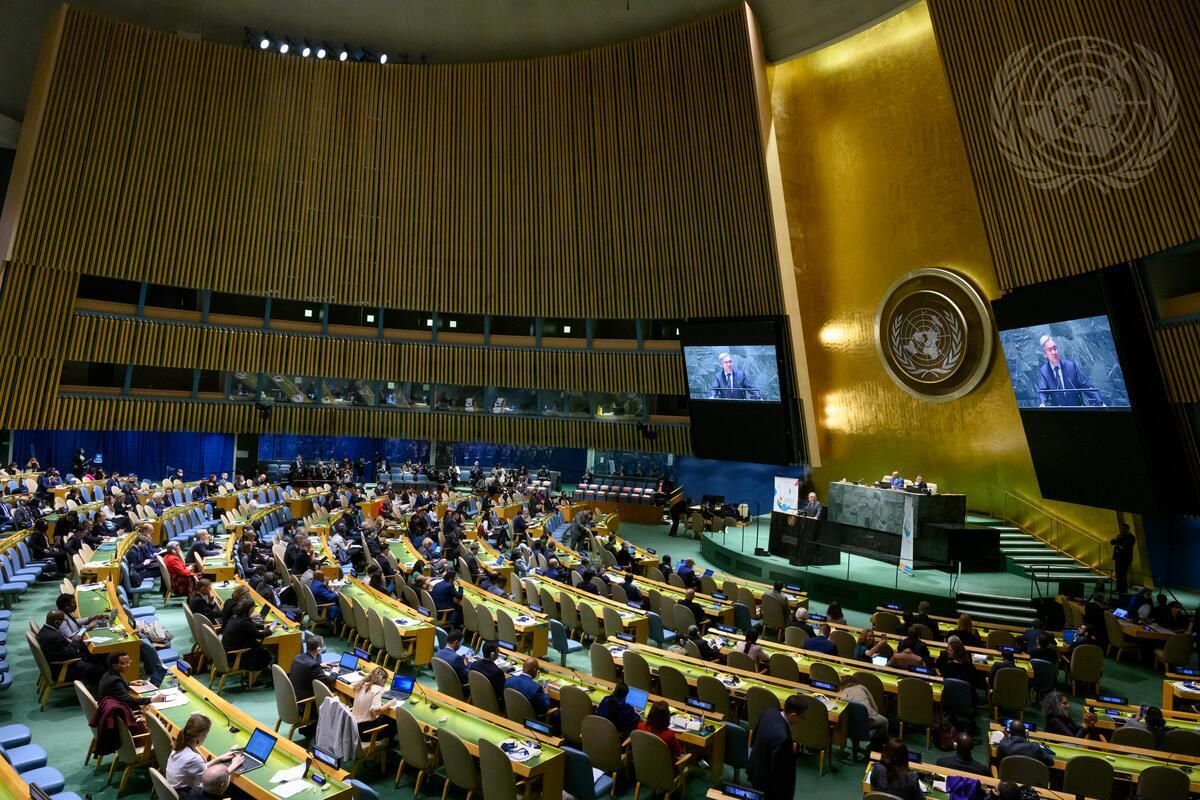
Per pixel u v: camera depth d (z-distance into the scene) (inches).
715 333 866.1
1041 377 605.6
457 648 326.0
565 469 1182.9
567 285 979.3
